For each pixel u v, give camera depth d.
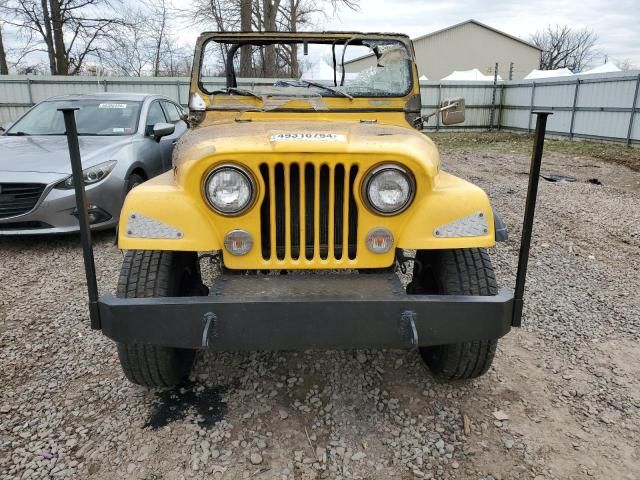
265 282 2.26
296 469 2.26
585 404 2.72
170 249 2.24
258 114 3.30
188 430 2.49
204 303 2.05
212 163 2.18
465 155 13.75
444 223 2.30
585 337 3.43
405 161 2.21
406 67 3.43
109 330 2.11
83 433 2.46
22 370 3.00
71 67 25.45
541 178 9.93
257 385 2.86
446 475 2.23
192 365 3.03
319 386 2.86
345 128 2.74
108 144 5.72
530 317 3.70
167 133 5.57
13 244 5.43
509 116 20.95
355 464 2.29
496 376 2.96
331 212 2.25
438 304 2.09
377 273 2.38
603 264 4.91
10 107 16.97
